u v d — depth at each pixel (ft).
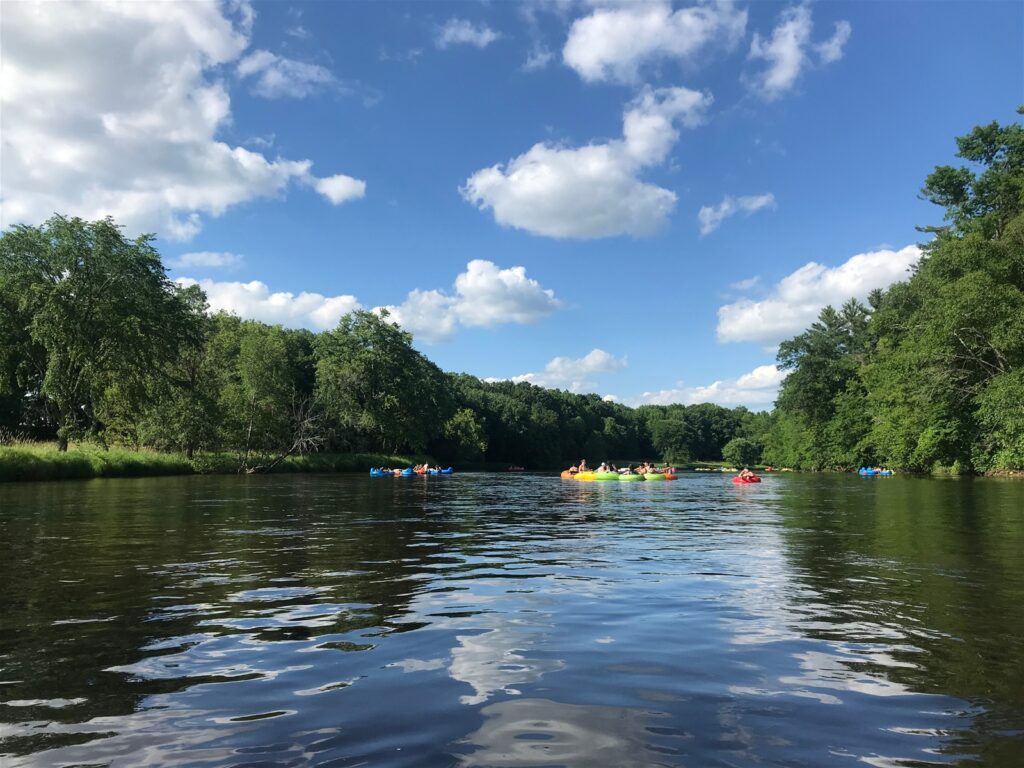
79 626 14.76
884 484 97.71
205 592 18.33
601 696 10.65
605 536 32.17
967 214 141.38
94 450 107.24
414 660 12.47
